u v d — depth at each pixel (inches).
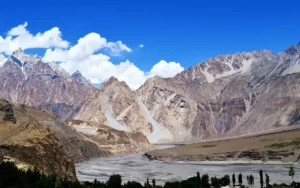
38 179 4977.9
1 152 5821.9
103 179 7800.2
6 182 4658.0
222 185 6756.9
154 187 5984.3
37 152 6387.8
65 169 6811.0
